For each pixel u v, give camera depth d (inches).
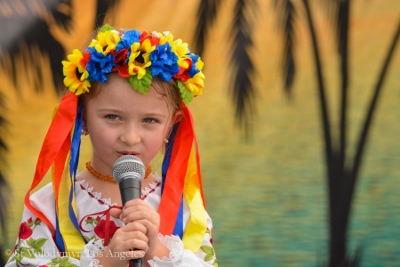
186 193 135.5
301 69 226.7
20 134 218.5
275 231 226.8
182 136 135.9
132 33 124.3
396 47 226.8
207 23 224.1
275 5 225.8
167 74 122.3
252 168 226.4
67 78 125.6
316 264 226.8
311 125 226.7
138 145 120.7
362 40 226.7
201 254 130.0
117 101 119.8
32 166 219.5
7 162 218.8
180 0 222.7
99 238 125.6
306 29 226.2
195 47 223.9
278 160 226.5
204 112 225.5
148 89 119.6
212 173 225.9
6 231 219.1
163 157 137.4
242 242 226.2
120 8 219.0
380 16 226.4
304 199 227.1
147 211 113.4
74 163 127.3
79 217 127.2
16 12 217.0
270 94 226.1
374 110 227.3
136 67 119.3
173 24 222.2
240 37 225.5
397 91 226.7
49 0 217.8
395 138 227.1
